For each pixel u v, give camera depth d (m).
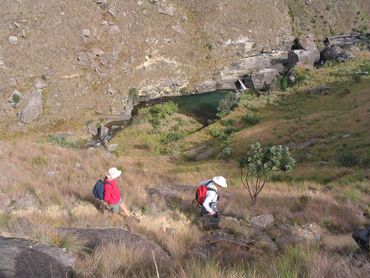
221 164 37.50
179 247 7.46
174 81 77.06
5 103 61.53
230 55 85.25
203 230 9.93
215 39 85.31
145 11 81.75
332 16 98.38
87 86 69.38
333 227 12.78
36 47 68.38
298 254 5.92
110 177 9.84
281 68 83.56
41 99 63.78
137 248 6.00
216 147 48.22
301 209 15.07
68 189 13.28
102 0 77.94
